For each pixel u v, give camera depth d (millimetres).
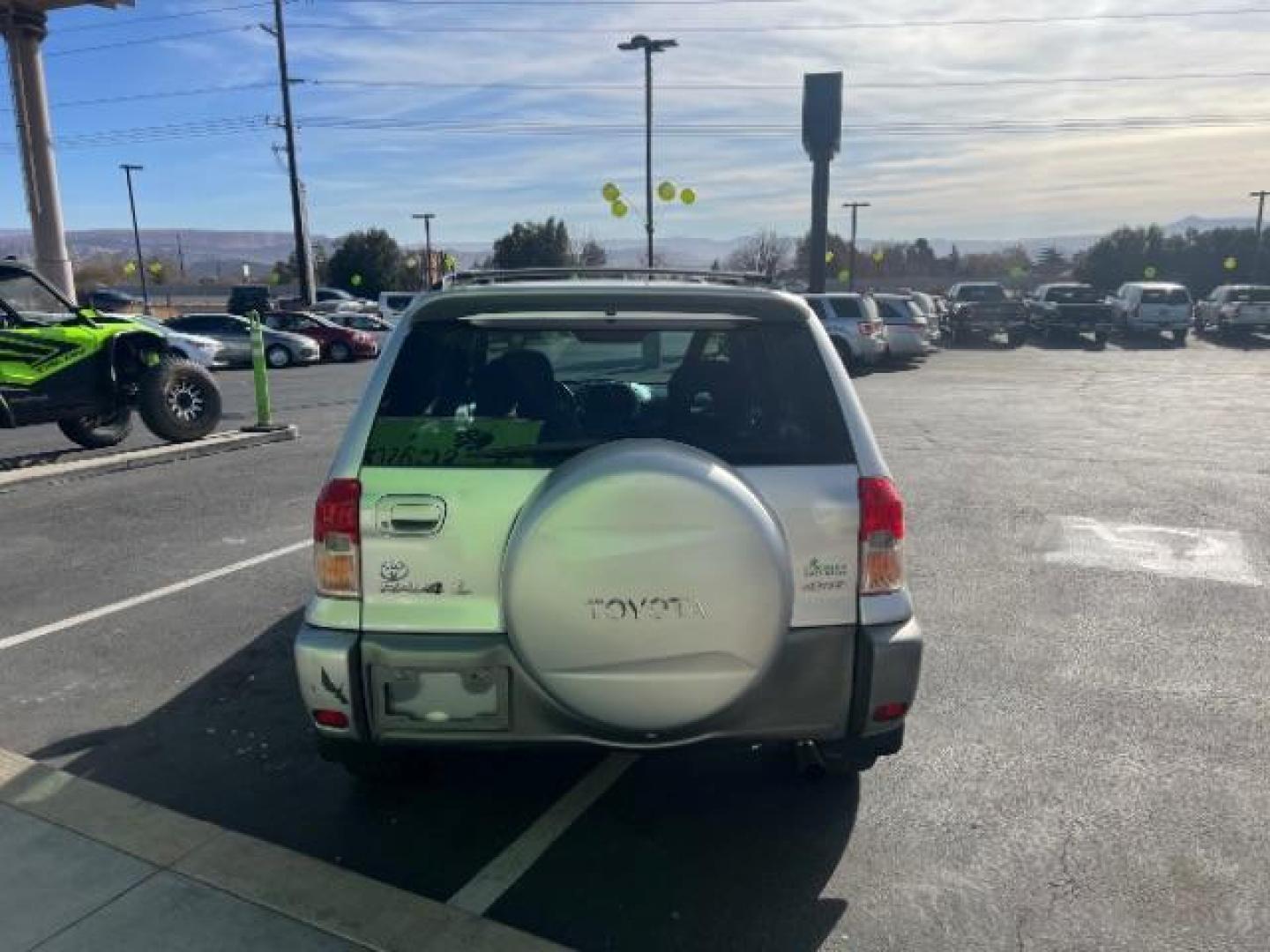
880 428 12531
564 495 2557
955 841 3203
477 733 2830
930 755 3771
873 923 2803
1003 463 9969
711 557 2566
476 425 2947
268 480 9156
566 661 2619
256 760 3775
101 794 3451
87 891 2895
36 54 23594
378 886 2941
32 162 23734
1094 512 7746
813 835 3246
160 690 4426
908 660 2861
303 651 2830
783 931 2771
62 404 10086
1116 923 2789
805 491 2814
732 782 3588
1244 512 7738
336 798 3492
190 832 3213
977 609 5441
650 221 32219
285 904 2842
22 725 4074
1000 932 2758
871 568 2855
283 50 38125
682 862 3104
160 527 7367
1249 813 3357
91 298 48250
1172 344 30844
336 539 2828
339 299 46812
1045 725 4027
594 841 3223
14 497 8422
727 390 3250
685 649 2605
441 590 2803
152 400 10516
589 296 3104
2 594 5797
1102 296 35062
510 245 64625
